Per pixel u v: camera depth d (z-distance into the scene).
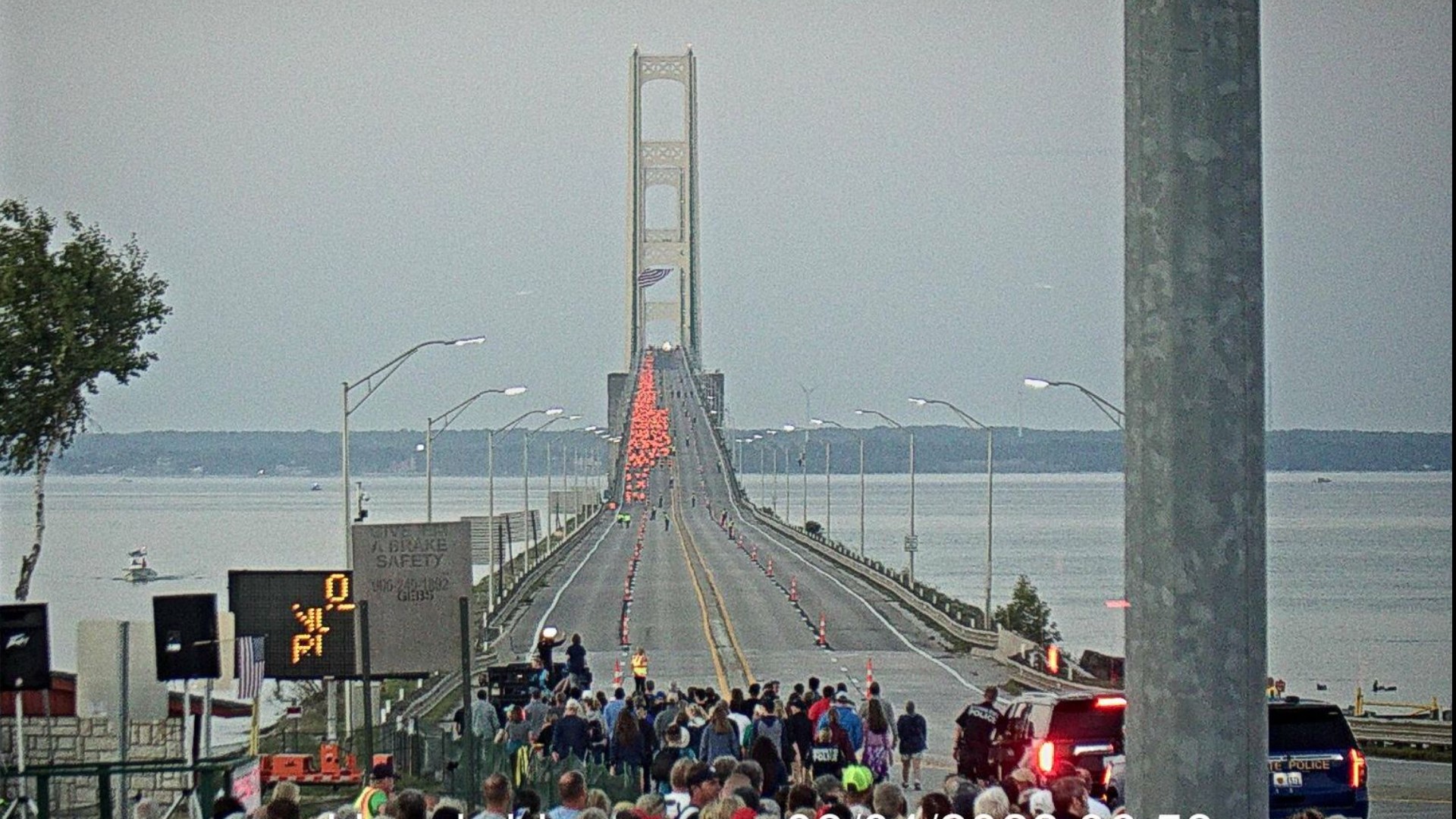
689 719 119.62
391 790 75.56
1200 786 19.36
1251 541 19.56
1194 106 19.77
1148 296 19.94
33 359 192.12
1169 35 19.88
